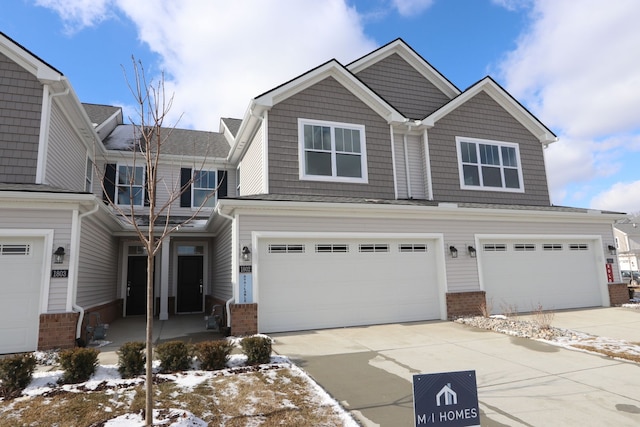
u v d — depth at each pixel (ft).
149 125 16.29
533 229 40.83
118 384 17.19
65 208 26.45
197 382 17.48
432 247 36.78
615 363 20.85
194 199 50.44
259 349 20.86
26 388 16.70
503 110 47.11
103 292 37.52
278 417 13.93
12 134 29.91
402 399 16.01
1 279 25.03
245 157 46.57
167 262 42.57
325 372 19.71
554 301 40.63
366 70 46.83
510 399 15.89
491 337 27.86
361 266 33.96
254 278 30.14
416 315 35.12
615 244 44.62
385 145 40.50
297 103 37.96
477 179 44.16
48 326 24.84
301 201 31.55
